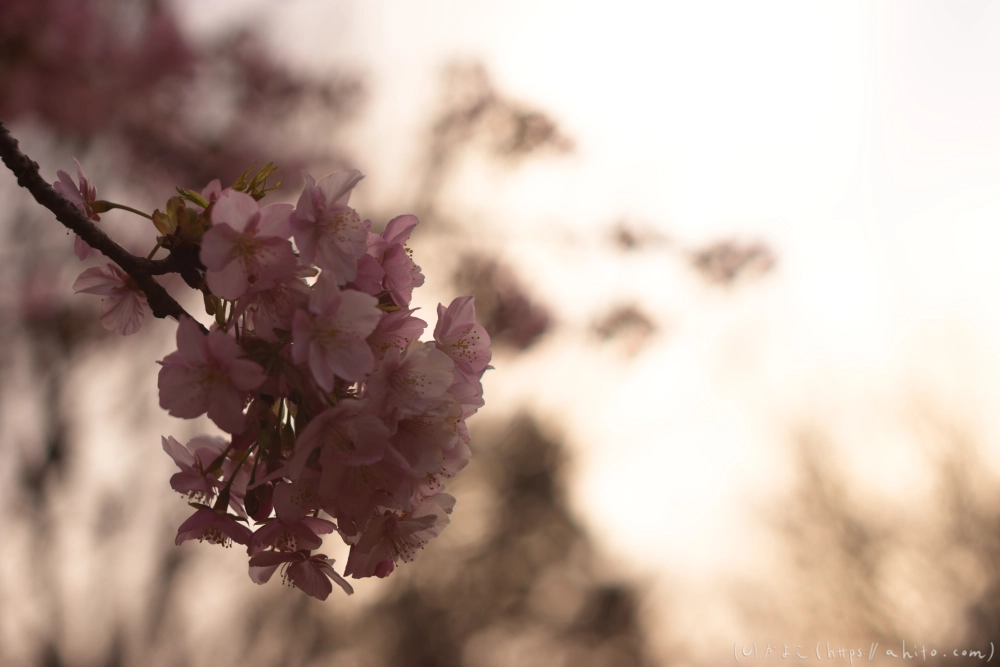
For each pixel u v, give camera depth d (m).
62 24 5.00
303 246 1.20
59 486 5.97
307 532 1.27
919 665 11.00
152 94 5.53
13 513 6.04
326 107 6.75
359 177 1.25
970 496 11.54
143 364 6.30
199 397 1.15
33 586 6.21
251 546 1.28
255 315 1.21
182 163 5.83
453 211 7.53
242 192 1.27
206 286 1.32
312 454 1.23
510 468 9.53
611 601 10.07
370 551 1.34
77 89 5.22
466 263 7.40
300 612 7.75
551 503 9.70
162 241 1.32
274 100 6.38
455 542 9.62
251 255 1.19
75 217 1.31
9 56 4.98
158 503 6.57
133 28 5.54
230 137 6.10
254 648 7.54
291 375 1.20
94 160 5.73
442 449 1.33
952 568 11.40
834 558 11.55
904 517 11.77
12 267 5.77
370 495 1.22
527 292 7.34
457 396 1.40
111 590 6.49
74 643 6.41
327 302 1.20
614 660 10.13
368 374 1.22
